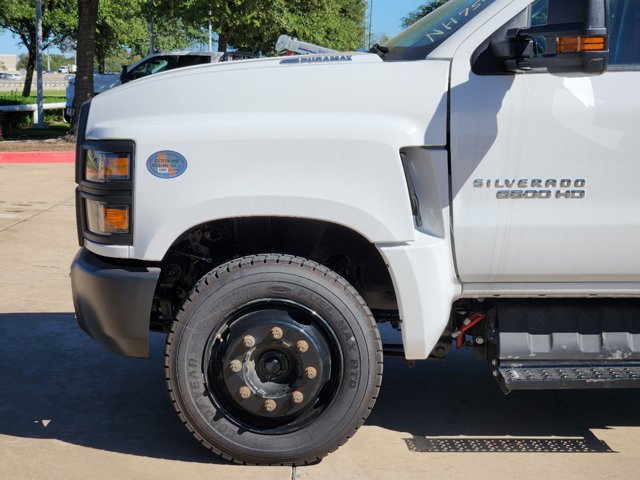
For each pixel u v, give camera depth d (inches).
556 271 137.9
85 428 160.4
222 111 137.7
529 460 146.9
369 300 155.6
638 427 163.2
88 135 141.8
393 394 181.8
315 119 134.9
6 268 290.5
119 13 1402.6
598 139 133.1
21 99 1197.7
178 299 153.9
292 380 137.8
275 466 142.1
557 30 117.0
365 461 145.6
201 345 136.5
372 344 136.9
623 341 144.1
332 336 136.7
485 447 152.7
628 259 136.6
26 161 663.1
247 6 997.8
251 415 138.6
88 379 188.2
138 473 139.9
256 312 137.3
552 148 133.6
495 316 146.3
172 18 1084.5
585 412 171.3
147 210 135.5
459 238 136.3
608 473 141.5
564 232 135.4
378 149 132.8
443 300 137.3
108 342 142.9
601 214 134.9
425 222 138.0
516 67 129.6
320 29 1154.0
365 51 164.4
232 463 143.3
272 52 1256.2
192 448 150.9
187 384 136.9
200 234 149.0
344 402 137.4
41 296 255.8
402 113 135.0
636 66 134.5
